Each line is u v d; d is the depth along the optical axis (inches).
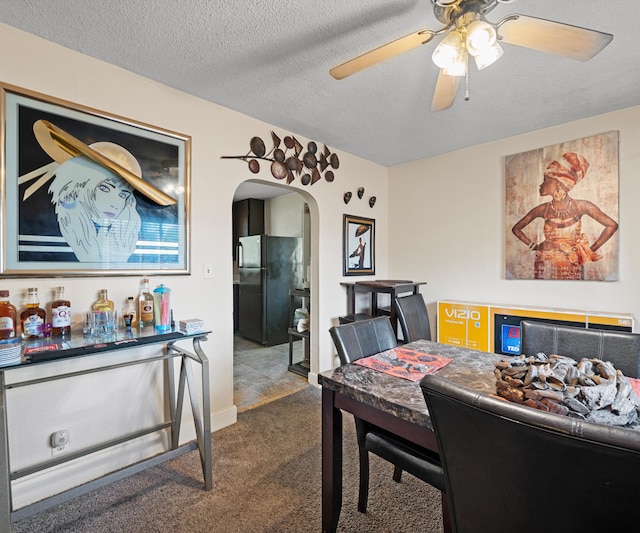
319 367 121.4
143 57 67.7
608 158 94.3
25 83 59.8
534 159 107.4
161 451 77.7
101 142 68.7
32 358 49.1
